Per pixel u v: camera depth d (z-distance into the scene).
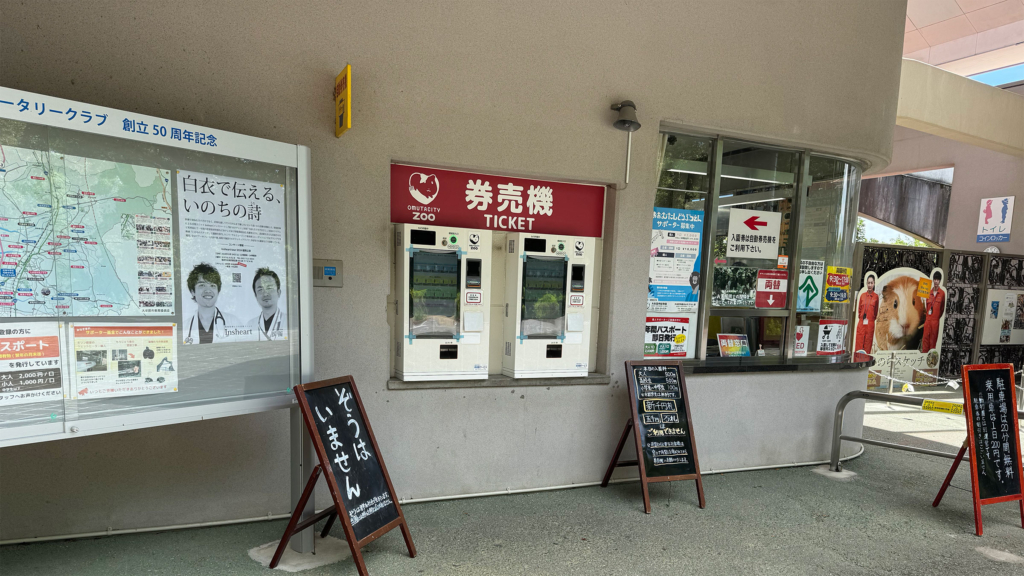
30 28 2.46
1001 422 3.49
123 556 2.62
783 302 4.51
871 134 4.41
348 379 2.72
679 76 3.74
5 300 1.90
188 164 2.25
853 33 4.25
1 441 1.89
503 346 3.65
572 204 3.71
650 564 2.79
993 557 2.98
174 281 2.23
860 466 4.44
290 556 2.69
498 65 3.31
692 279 4.16
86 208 2.04
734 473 4.15
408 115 3.15
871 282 7.34
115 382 2.12
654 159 3.75
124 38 2.61
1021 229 9.65
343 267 3.10
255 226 2.42
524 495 3.58
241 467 2.99
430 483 3.41
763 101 3.99
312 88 2.95
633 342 3.85
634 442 3.89
